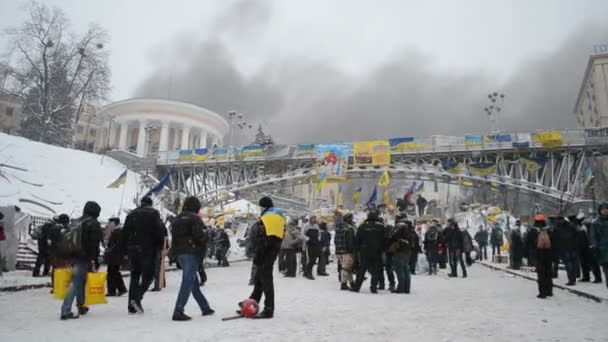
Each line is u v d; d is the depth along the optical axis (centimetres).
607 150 4175
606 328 595
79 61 5366
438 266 2122
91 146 7356
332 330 567
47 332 540
